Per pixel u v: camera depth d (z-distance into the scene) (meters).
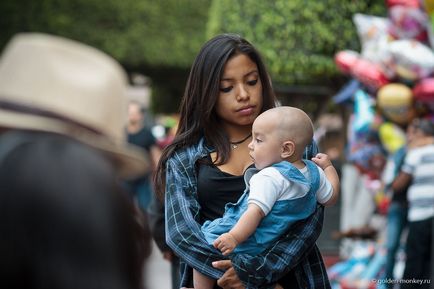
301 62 8.65
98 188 1.63
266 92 3.34
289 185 2.97
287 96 12.32
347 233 7.87
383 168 7.57
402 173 6.99
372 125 7.49
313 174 3.05
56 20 21.38
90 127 1.71
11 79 1.68
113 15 21.70
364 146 7.65
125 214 1.68
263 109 3.34
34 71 1.68
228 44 3.28
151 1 21.92
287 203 2.97
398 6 7.04
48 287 1.57
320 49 8.70
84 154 1.66
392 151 7.30
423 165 6.88
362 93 7.68
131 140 11.07
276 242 2.99
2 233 1.58
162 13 21.98
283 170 2.96
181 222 3.12
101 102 1.70
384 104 7.19
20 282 1.58
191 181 3.24
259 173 2.99
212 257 3.03
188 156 3.28
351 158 7.73
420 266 6.96
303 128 3.03
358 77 7.41
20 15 21.23
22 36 1.87
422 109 7.19
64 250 1.58
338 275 7.89
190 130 3.32
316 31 8.62
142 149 11.09
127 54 21.81
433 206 6.89
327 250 9.34
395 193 7.11
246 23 8.78
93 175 1.64
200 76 3.30
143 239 1.76
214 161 3.26
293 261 2.99
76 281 1.57
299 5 8.63
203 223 3.23
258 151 3.04
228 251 2.86
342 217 8.99
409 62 6.93
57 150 1.65
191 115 3.35
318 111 12.80
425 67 6.90
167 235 3.15
